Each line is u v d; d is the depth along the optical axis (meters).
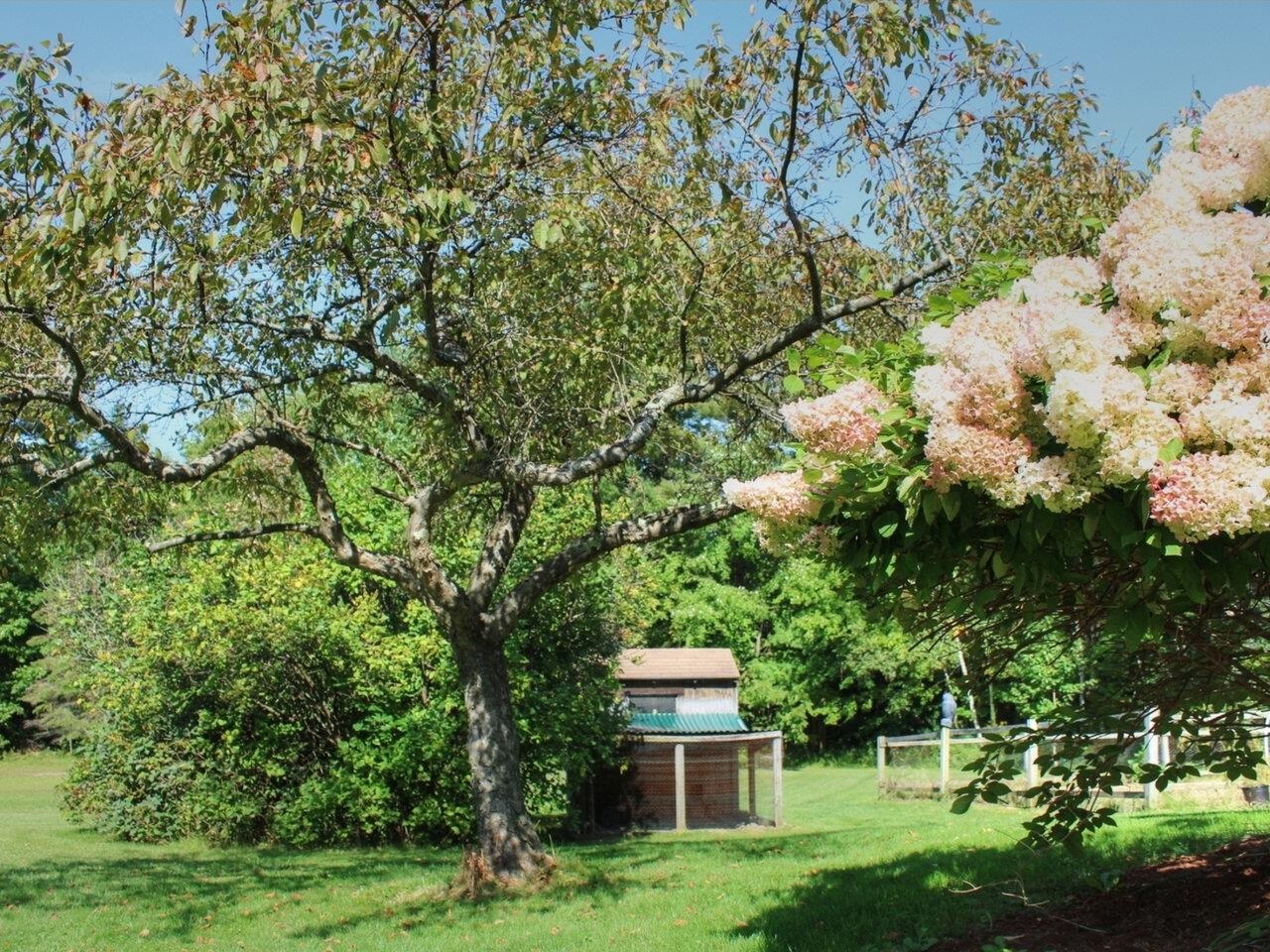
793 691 32.59
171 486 10.58
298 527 10.60
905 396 3.62
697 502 10.98
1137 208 3.32
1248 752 5.19
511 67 7.90
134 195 6.73
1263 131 3.26
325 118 6.81
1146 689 4.95
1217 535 3.11
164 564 15.21
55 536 10.26
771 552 4.23
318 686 15.27
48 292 7.85
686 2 7.50
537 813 16.70
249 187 7.11
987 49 8.07
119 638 17.39
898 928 6.34
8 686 35.84
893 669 29.66
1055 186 8.70
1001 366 3.09
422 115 7.43
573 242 8.41
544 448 10.05
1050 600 4.11
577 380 9.41
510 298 8.81
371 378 9.78
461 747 14.90
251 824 15.11
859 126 8.26
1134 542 3.12
